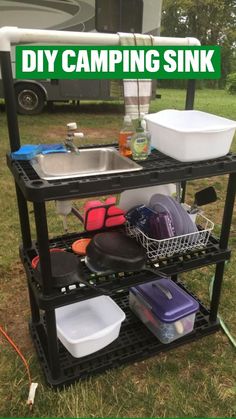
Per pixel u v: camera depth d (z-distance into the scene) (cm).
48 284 123
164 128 133
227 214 145
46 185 107
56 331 135
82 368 145
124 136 139
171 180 123
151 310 155
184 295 161
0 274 206
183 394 139
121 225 162
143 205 160
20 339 166
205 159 133
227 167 132
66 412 133
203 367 151
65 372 143
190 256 145
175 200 155
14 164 126
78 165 149
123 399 137
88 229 161
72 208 160
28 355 157
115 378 145
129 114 151
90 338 142
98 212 158
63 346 153
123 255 131
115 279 132
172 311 151
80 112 707
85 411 133
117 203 161
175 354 158
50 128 550
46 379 142
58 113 683
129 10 527
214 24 1766
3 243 237
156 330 157
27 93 621
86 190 111
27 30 119
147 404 135
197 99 982
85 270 137
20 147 136
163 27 1784
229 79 1199
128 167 133
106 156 151
